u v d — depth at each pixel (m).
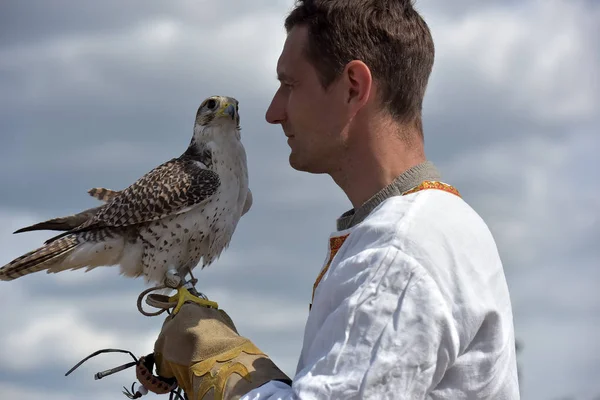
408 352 1.78
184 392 2.50
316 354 1.92
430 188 2.06
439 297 1.82
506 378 1.95
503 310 1.99
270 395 2.00
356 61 2.07
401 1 2.13
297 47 2.17
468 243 1.94
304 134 2.19
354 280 1.89
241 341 2.33
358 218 2.12
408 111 2.12
